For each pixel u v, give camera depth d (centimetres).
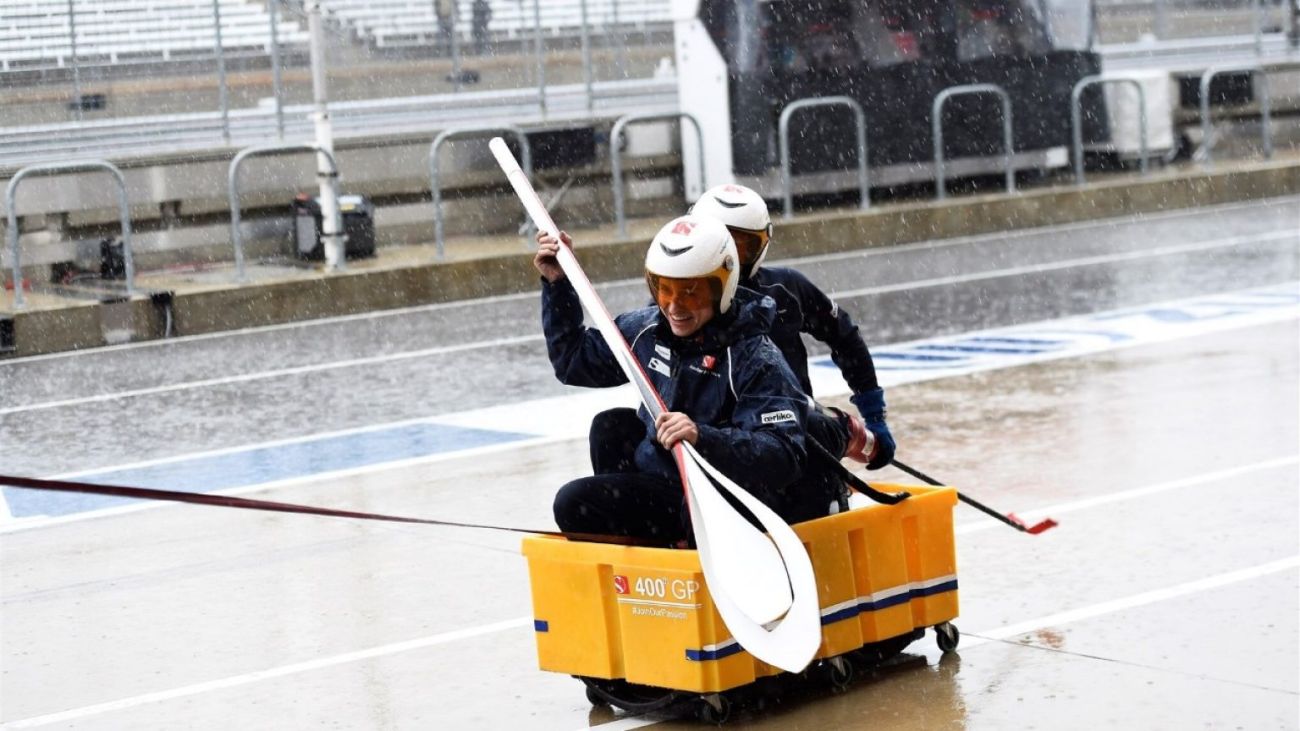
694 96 2583
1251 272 2006
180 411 1461
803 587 573
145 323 1936
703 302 616
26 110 2433
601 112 2725
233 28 2580
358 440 1285
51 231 2217
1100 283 1983
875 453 701
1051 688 659
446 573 894
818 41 2570
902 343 1628
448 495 1086
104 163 1980
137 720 692
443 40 2716
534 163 2525
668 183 2692
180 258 2302
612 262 2262
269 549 965
